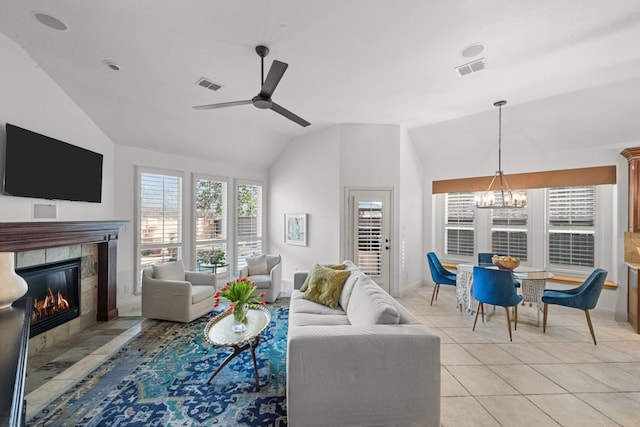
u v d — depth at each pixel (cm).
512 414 191
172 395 208
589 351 282
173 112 406
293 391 166
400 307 219
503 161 468
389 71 294
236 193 559
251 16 211
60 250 305
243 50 256
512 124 419
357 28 224
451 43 244
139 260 429
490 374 240
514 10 203
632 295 344
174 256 473
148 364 253
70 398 204
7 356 96
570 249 430
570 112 369
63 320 305
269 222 603
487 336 318
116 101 360
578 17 209
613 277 390
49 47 258
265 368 248
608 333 325
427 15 209
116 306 376
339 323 247
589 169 396
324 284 312
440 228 568
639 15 205
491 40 238
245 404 198
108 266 361
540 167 434
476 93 349
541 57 265
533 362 260
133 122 394
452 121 455
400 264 485
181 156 480
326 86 331
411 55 263
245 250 575
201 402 200
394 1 195
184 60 274
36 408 193
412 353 171
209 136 475
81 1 197
